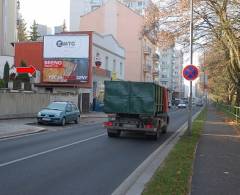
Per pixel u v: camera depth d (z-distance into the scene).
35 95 33.84
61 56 49.84
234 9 25.12
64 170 10.87
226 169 11.23
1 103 29.00
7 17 57.31
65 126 28.27
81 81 49.44
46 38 50.16
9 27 57.94
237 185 9.09
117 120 20.69
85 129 25.61
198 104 123.00
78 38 49.62
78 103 47.47
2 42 55.78
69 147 15.92
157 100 21.53
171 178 9.45
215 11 25.45
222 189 8.63
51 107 29.28
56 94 38.19
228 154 14.52
